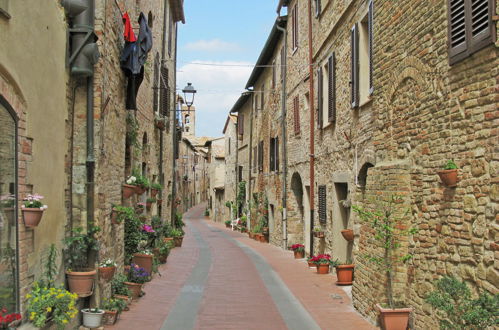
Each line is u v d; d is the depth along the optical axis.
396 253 7.28
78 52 6.97
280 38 22.27
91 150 7.34
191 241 25.64
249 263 16.20
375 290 7.79
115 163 8.91
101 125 7.60
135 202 12.09
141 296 10.09
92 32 6.99
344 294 10.57
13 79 5.07
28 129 5.52
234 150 41.50
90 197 7.34
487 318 4.76
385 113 8.37
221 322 8.32
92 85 7.39
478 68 5.34
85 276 6.79
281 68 21.67
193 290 11.19
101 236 7.71
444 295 5.53
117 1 8.79
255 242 25.53
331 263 12.96
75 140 7.35
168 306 9.44
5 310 4.70
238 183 37.62
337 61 12.99
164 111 18.97
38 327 5.32
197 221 52.03
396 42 7.83
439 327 6.06
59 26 6.52
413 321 6.95
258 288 11.49
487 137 5.16
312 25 16.17
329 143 13.94
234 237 29.48
